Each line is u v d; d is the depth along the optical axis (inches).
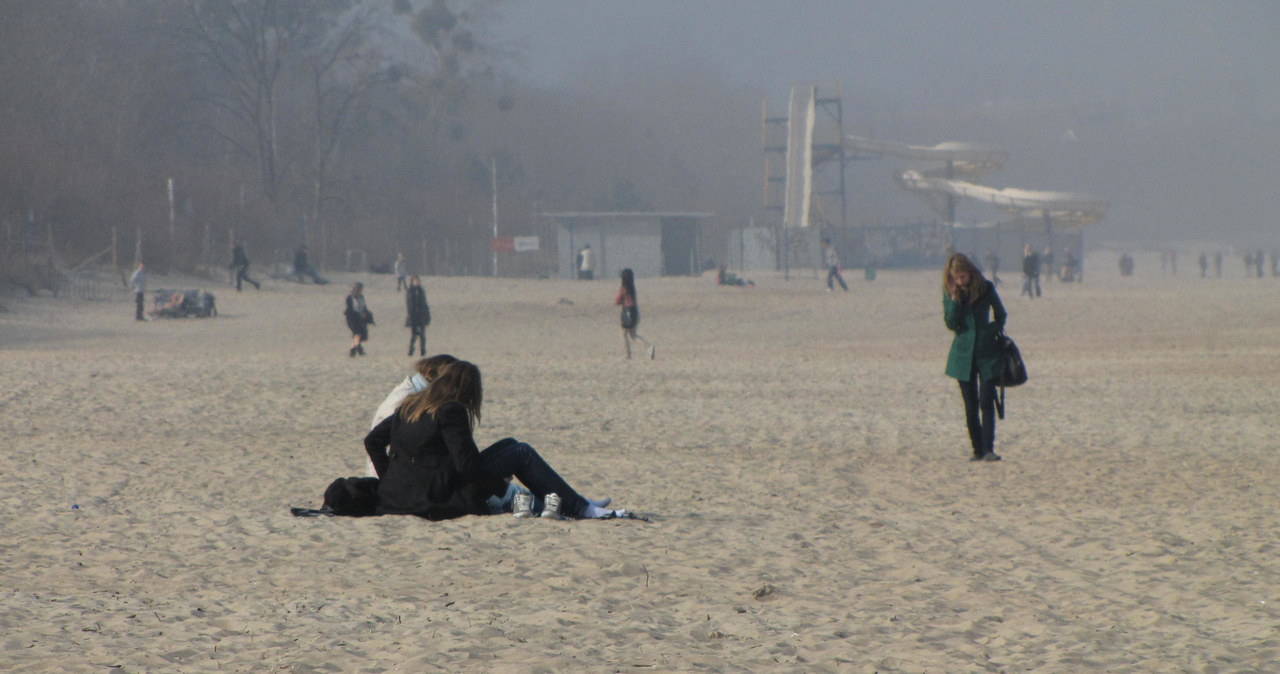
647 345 3818.9
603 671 637.3
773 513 1232.8
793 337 5118.1
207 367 3191.4
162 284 6988.2
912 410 2359.7
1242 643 705.0
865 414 2287.2
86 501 1254.9
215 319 5536.4
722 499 1338.6
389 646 687.7
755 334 5231.3
